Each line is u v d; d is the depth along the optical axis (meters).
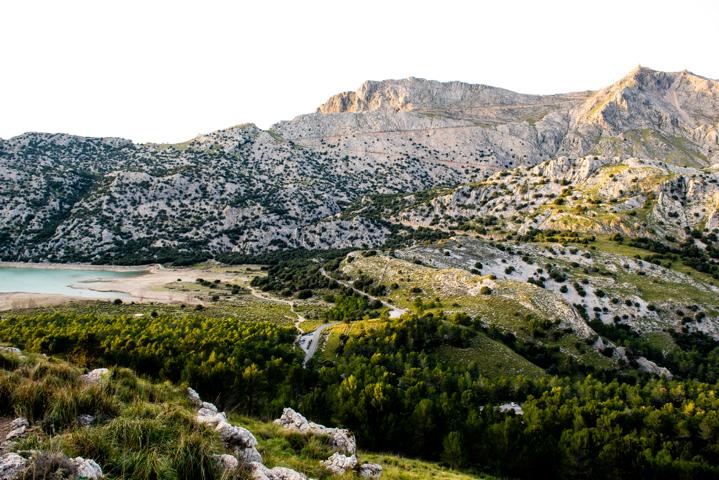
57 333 61.88
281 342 77.19
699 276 143.75
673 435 48.81
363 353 74.81
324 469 21.52
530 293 109.81
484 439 43.12
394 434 42.88
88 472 11.85
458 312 99.00
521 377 66.69
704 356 108.19
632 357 95.56
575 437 42.91
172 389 28.56
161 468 13.11
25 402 15.81
